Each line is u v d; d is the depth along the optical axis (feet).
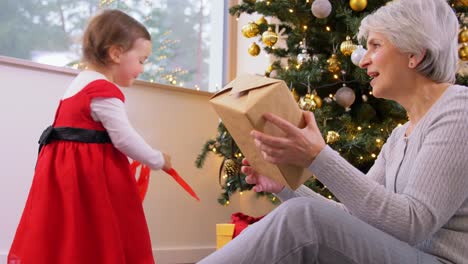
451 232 2.98
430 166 2.83
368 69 3.48
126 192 5.18
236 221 7.07
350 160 6.93
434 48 3.17
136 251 5.08
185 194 8.80
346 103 6.88
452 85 3.26
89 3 8.16
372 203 2.74
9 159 6.91
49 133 5.09
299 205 2.72
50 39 7.69
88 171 4.97
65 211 4.81
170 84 9.16
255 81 2.93
